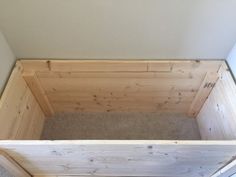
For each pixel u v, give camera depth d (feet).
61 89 4.93
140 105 5.41
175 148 3.21
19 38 4.14
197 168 3.95
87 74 4.63
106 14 3.79
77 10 3.74
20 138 4.45
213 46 4.28
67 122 5.52
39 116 5.28
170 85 4.84
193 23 3.91
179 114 5.59
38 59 4.51
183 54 4.44
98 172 4.20
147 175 4.33
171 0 3.61
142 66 4.54
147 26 3.97
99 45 4.28
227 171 3.74
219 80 4.50
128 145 3.14
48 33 4.08
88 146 3.19
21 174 4.09
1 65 3.96
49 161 3.72
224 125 4.30
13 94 4.14
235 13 3.75
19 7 3.68
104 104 5.39
